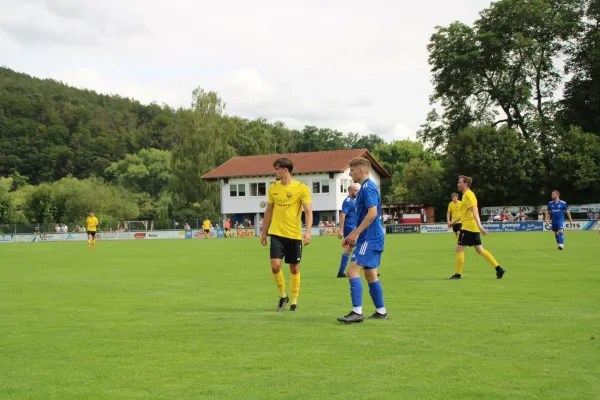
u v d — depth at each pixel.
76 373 5.49
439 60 63.31
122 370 5.56
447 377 5.09
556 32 60.09
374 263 7.92
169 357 6.03
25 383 5.18
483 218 60.72
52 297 11.57
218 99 77.62
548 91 63.50
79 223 75.94
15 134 125.75
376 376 5.16
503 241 32.81
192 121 76.00
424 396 4.59
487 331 7.05
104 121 149.00
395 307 9.20
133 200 92.12
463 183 13.56
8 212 79.44
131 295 11.65
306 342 6.61
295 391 4.77
